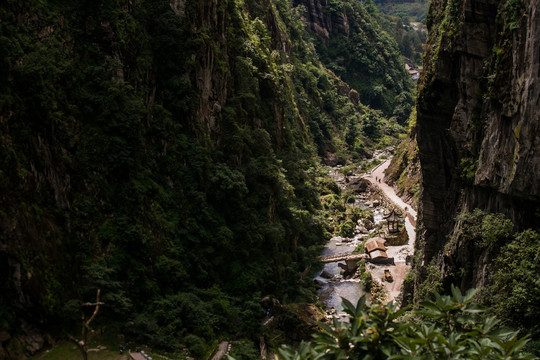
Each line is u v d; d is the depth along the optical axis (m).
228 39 55.62
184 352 33.50
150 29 45.66
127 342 32.12
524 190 26.47
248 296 43.31
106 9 40.53
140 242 36.78
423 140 38.09
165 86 46.25
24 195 30.27
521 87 26.05
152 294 36.75
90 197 35.59
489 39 31.16
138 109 39.31
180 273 39.03
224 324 38.97
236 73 56.06
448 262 33.25
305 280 51.34
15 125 30.70
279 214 55.00
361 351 9.41
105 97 37.84
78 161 35.53
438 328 9.99
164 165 43.44
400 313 9.57
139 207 38.19
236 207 47.50
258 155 55.09
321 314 43.12
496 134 28.91
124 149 38.00
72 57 37.59
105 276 33.34
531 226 27.25
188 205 43.62
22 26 33.59
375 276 51.84
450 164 36.41
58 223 33.00
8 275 28.39
